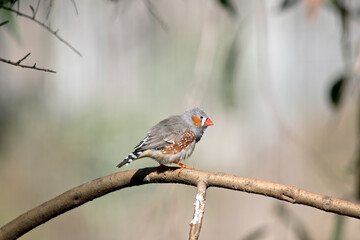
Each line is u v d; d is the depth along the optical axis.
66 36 16.41
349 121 15.73
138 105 15.95
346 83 7.18
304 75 18.20
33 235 12.59
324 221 13.02
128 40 16.83
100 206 12.51
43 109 16.36
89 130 13.95
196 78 8.52
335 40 17.62
